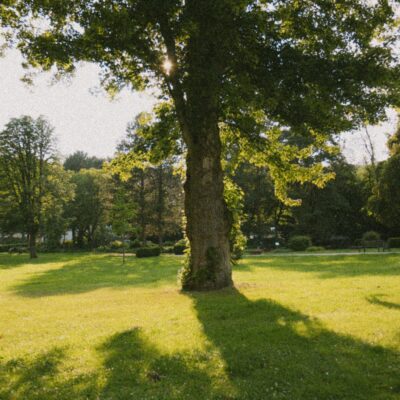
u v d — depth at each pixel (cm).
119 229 3828
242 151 1825
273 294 1252
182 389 552
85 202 7206
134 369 629
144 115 1833
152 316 1012
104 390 559
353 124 1237
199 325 894
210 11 1069
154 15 1135
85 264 3756
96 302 1318
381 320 850
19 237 9894
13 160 5550
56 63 1416
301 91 1195
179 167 1891
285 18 1210
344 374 575
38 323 1016
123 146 5531
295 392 528
